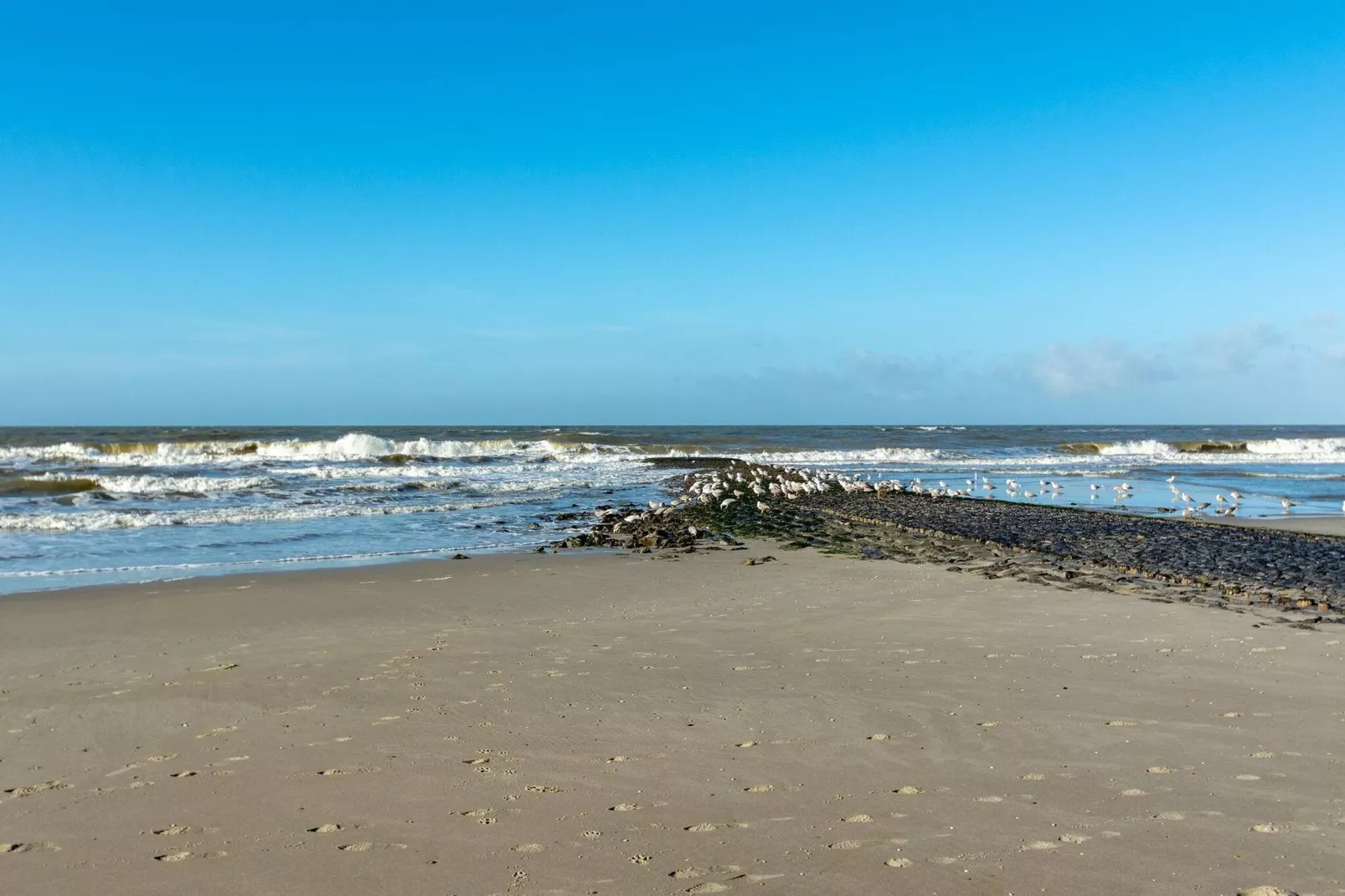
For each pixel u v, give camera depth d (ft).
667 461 157.79
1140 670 27.22
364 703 24.89
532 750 20.97
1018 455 194.39
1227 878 14.28
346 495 89.45
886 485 104.63
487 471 124.57
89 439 201.26
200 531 64.44
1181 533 64.80
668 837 16.25
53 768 20.17
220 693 26.02
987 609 37.17
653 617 36.58
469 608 38.88
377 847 16.03
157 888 14.58
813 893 14.10
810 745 21.04
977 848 15.53
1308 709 23.15
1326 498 98.78
